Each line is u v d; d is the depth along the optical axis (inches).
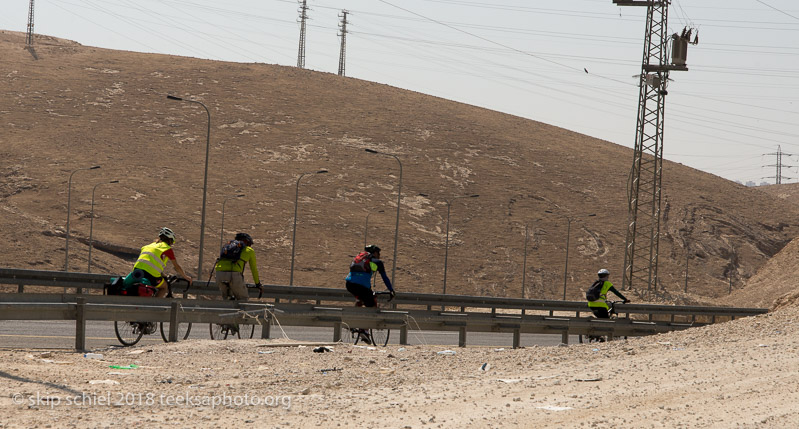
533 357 1085.8
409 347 1414.9
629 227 4904.0
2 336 1375.5
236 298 1326.3
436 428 587.5
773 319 1312.7
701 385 767.1
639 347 1117.7
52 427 576.4
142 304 1159.6
